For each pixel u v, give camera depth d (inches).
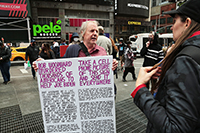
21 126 93.8
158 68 28.8
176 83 20.8
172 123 20.1
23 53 402.3
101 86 46.5
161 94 25.6
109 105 46.9
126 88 171.0
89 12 1072.2
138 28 1359.5
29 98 140.4
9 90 166.2
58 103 46.9
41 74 45.9
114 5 1141.7
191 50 21.1
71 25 1007.0
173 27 27.5
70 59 45.6
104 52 66.7
